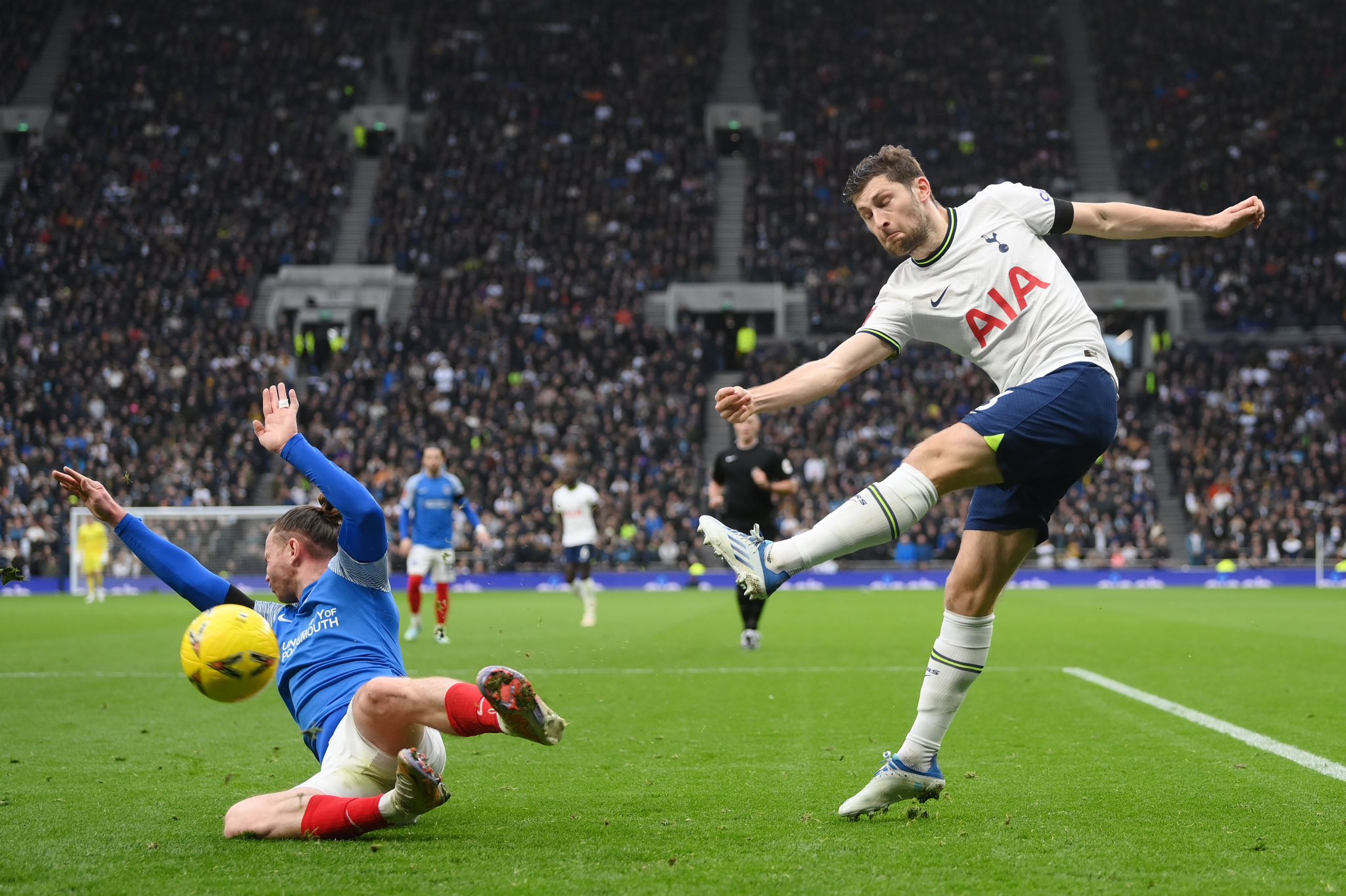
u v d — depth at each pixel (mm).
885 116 40750
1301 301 33750
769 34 43875
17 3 43562
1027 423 3748
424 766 3484
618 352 32438
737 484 11336
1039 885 3201
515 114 40875
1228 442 29188
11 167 39469
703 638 12914
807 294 35000
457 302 34219
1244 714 6852
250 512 25062
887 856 3543
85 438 28875
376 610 4023
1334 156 38250
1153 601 20312
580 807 4363
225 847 3678
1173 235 4238
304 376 33688
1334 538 26688
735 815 4203
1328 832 3857
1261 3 43344
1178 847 3645
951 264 3969
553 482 28359
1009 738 5988
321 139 39312
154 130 39312
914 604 19922
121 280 34750
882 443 29531
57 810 4336
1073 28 44594
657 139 40062
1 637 13758
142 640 13164
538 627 14891
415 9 44719
